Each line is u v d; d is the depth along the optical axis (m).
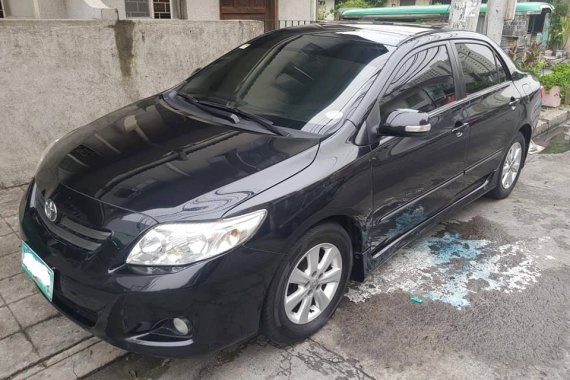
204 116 3.08
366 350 2.81
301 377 2.60
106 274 2.17
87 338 2.78
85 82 4.67
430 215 3.69
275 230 2.36
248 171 2.44
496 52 4.44
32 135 4.51
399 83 3.18
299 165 2.56
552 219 4.55
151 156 2.59
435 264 3.71
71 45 4.49
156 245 2.15
